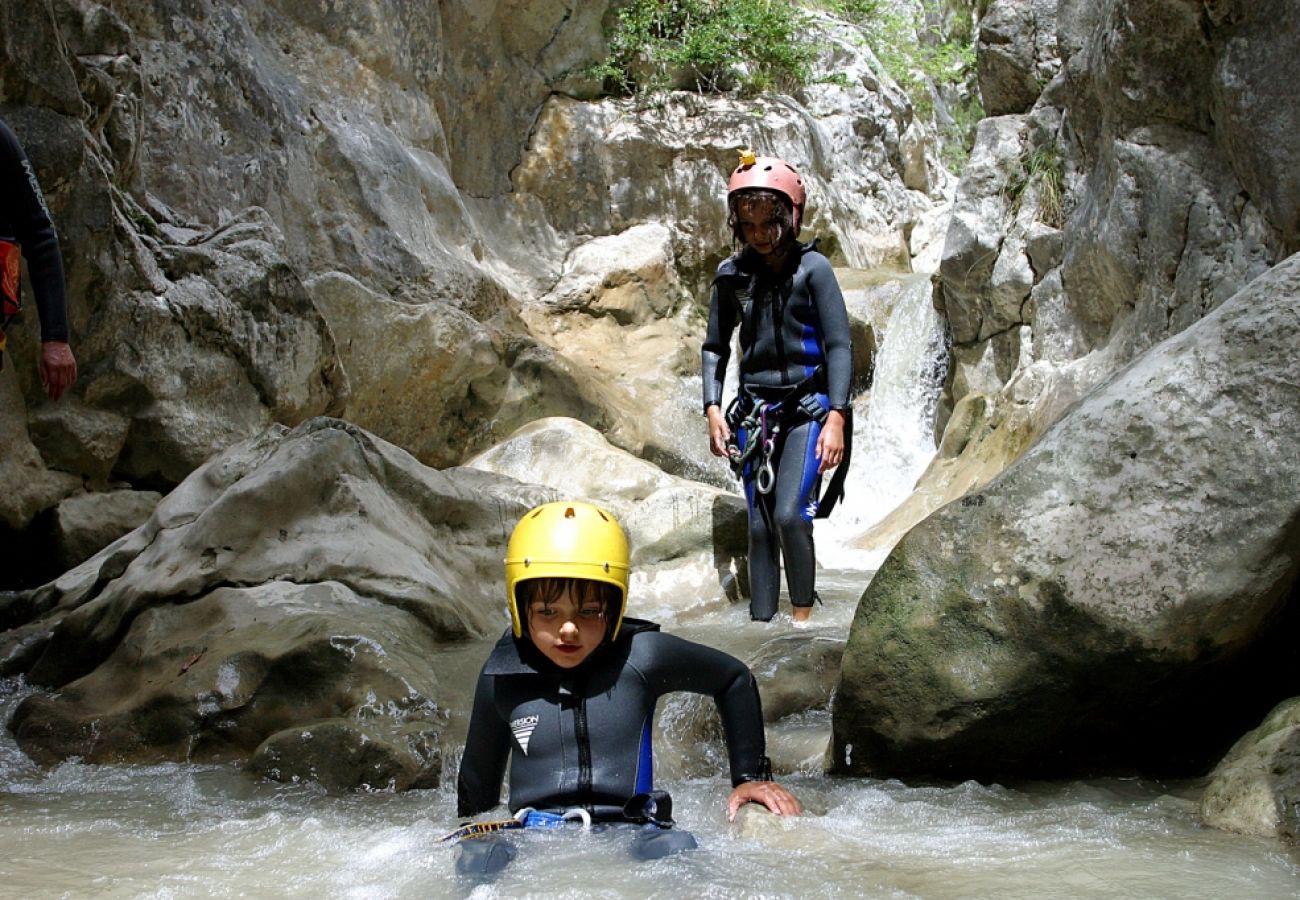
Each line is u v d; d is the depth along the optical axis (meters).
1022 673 3.44
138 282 7.27
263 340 8.05
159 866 2.85
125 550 5.61
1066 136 9.89
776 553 5.81
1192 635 3.28
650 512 7.18
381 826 3.32
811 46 15.55
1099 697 3.48
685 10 14.49
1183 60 7.71
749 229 5.50
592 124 13.43
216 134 9.08
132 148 7.91
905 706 3.59
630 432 10.95
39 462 6.81
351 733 4.04
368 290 9.51
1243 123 7.04
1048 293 9.71
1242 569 3.24
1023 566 3.44
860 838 2.90
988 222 10.36
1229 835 2.89
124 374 7.18
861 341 12.74
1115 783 3.55
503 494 7.02
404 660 4.61
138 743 4.46
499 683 3.06
